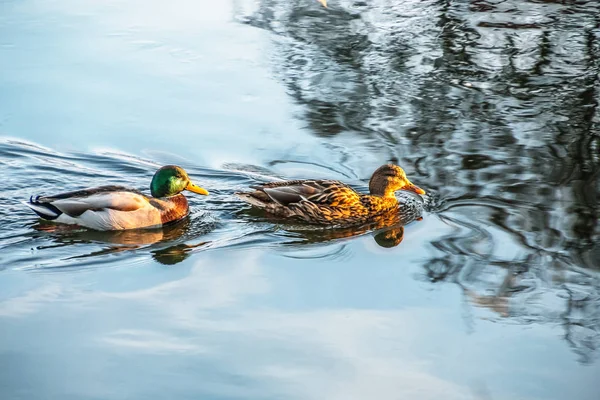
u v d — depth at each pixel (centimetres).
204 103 1861
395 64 2072
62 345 1042
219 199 1516
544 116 1794
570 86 1934
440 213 1434
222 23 2355
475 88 1933
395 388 966
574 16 2367
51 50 2138
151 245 1344
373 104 1858
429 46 2177
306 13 2433
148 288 1191
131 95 1891
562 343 1048
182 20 2381
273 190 1455
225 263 1273
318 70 2038
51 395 947
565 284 1188
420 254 1294
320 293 1176
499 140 1689
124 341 1052
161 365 1003
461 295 1164
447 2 2503
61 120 1764
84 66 2047
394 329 1082
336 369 998
